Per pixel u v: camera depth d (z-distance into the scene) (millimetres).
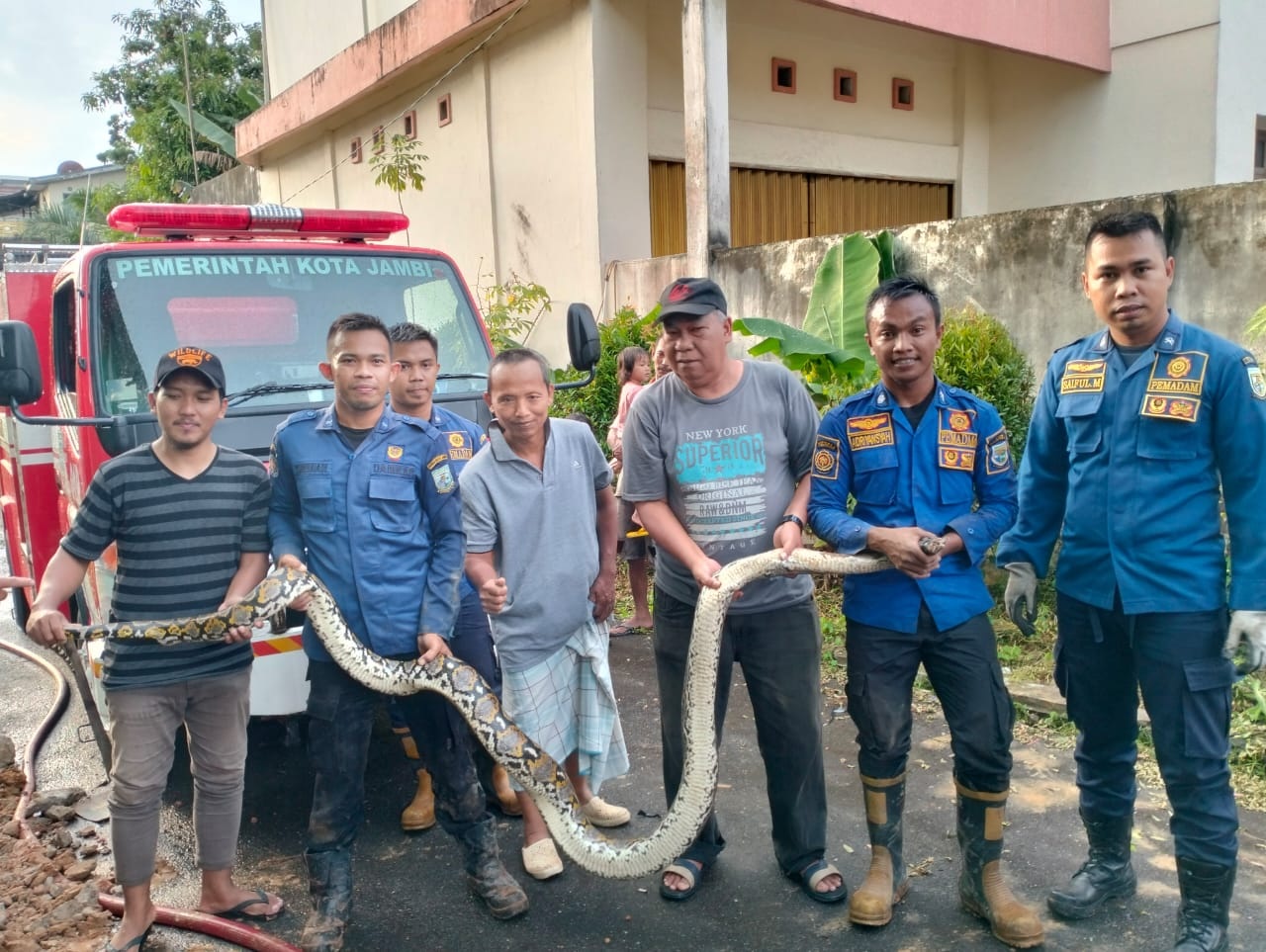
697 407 3285
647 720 5188
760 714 3375
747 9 10898
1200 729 2857
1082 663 3172
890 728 3182
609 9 9586
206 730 3246
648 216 10133
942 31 9891
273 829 4109
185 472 3127
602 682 3592
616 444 6688
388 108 13117
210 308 4578
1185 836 2906
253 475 3238
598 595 3623
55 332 5215
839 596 7027
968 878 3207
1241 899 3264
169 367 2986
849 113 12047
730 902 3432
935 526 3123
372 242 5504
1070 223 6742
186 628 2992
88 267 4449
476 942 3266
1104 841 3266
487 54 11117
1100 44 11398
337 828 3246
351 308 4887
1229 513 2805
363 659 3105
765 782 4359
